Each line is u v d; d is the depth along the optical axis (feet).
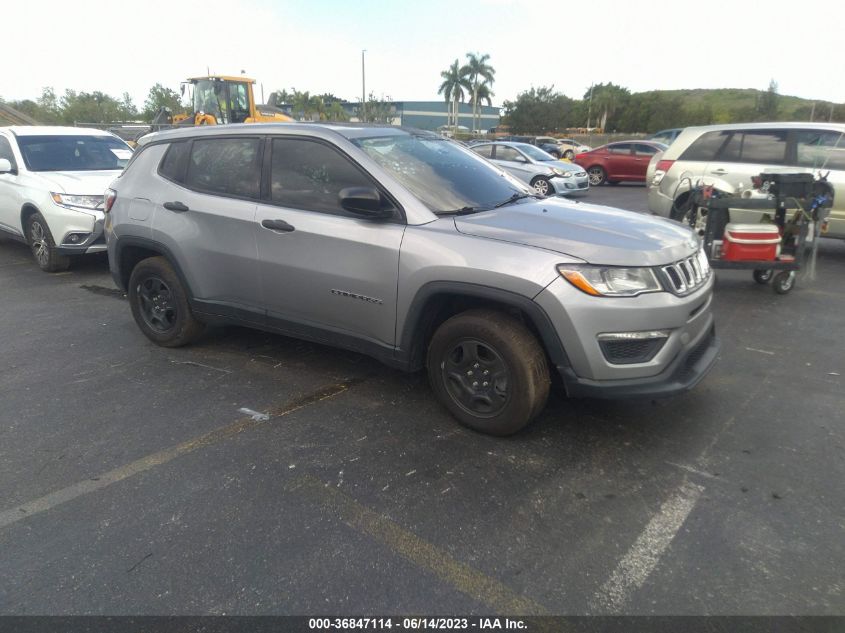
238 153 13.62
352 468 10.05
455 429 11.31
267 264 12.87
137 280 15.69
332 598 7.31
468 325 10.54
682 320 10.04
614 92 224.12
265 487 9.57
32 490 9.57
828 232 25.35
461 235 10.55
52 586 7.54
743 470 9.88
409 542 8.27
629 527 8.52
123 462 10.34
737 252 19.92
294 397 12.80
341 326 12.34
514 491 9.37
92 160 27.17
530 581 7.55
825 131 24.68
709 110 215.10
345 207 10.96
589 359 9.73
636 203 46.85
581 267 9.62
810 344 15.67
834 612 7.00
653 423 11.46
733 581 7.49
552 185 47.26
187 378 13.88
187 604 7.23
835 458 10.20
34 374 14.19
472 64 207.72
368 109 184.55
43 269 24.95
